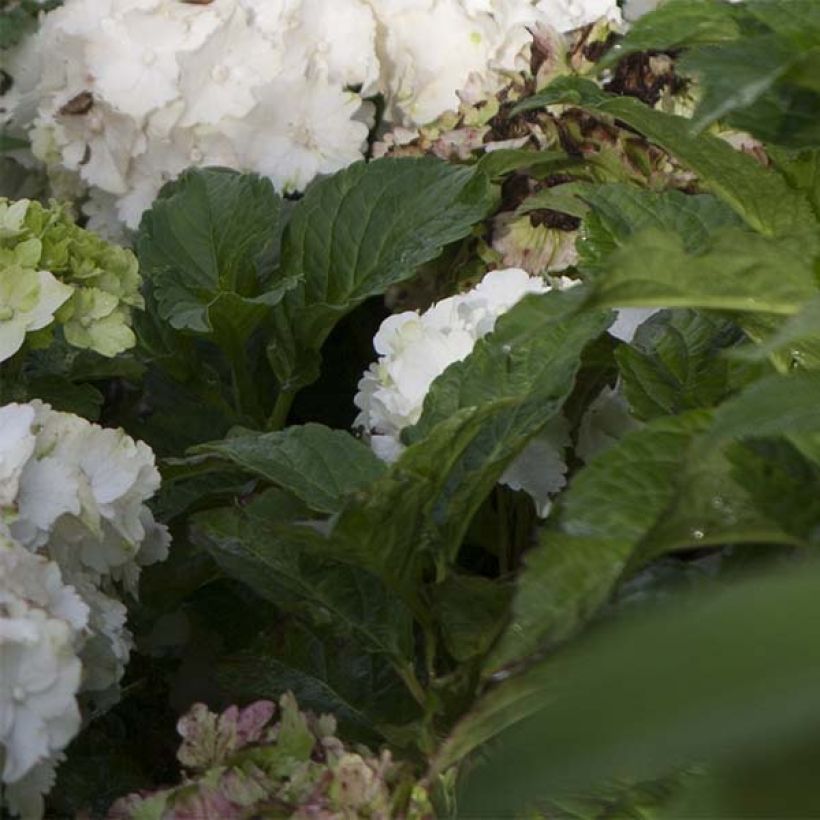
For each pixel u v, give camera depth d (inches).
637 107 32.5
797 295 28.6
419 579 34.9
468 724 27.4
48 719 31.9
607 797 29.2
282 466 35.5
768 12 29.9
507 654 28.5
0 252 37.5
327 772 31.5
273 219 42.2
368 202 41.9
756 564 30.7
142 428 43.1
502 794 15.5
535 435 35.3
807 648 14.1
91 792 36.2
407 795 31.5
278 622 38.1
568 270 42.6
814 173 32.7
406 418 38.0
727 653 14.2
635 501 28.9
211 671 40.8
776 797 15.0
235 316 41.3
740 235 28.2
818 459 28.9
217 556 36.3
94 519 35.1
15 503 34.2
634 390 35.4
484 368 35.9
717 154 32.6
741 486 28.8
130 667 40.1
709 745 13.8
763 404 27.0
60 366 40.1
